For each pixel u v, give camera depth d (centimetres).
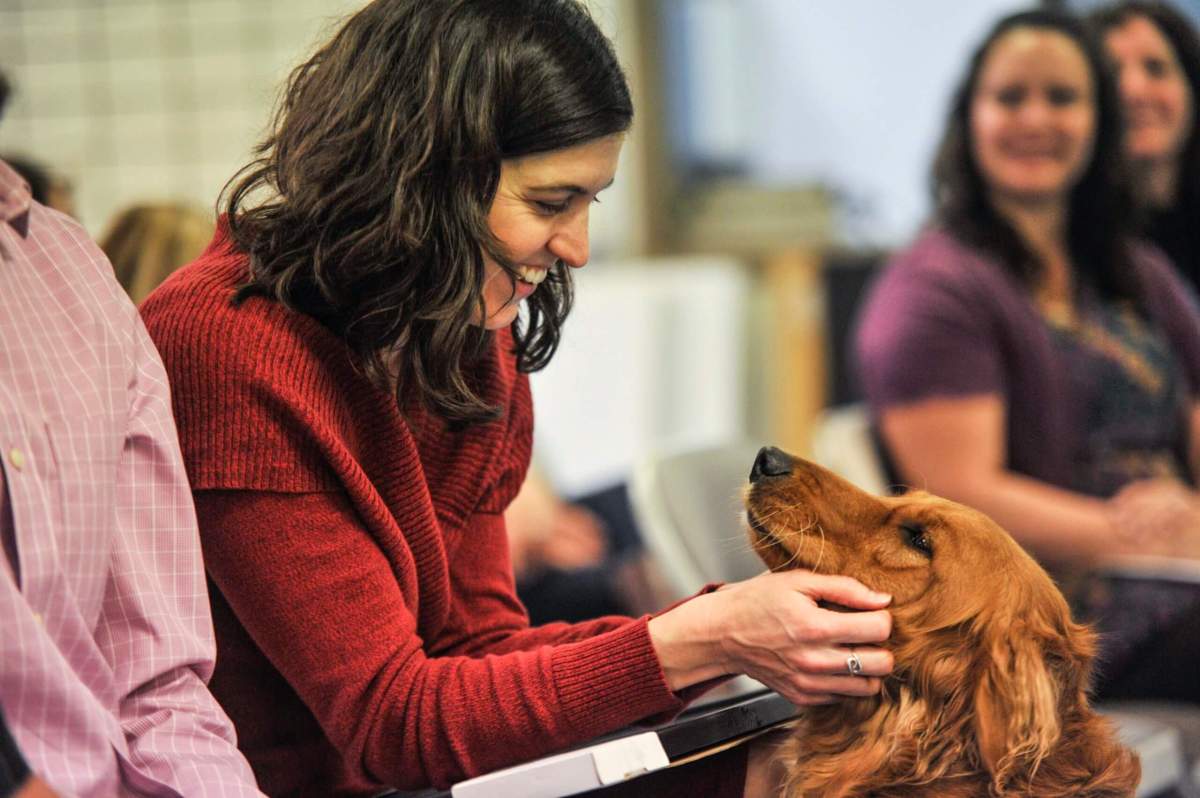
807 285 631
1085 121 346
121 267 261
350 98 170
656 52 659
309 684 174
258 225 176
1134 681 297
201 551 166
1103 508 336
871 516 195
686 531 284
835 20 649
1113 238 360
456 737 174
